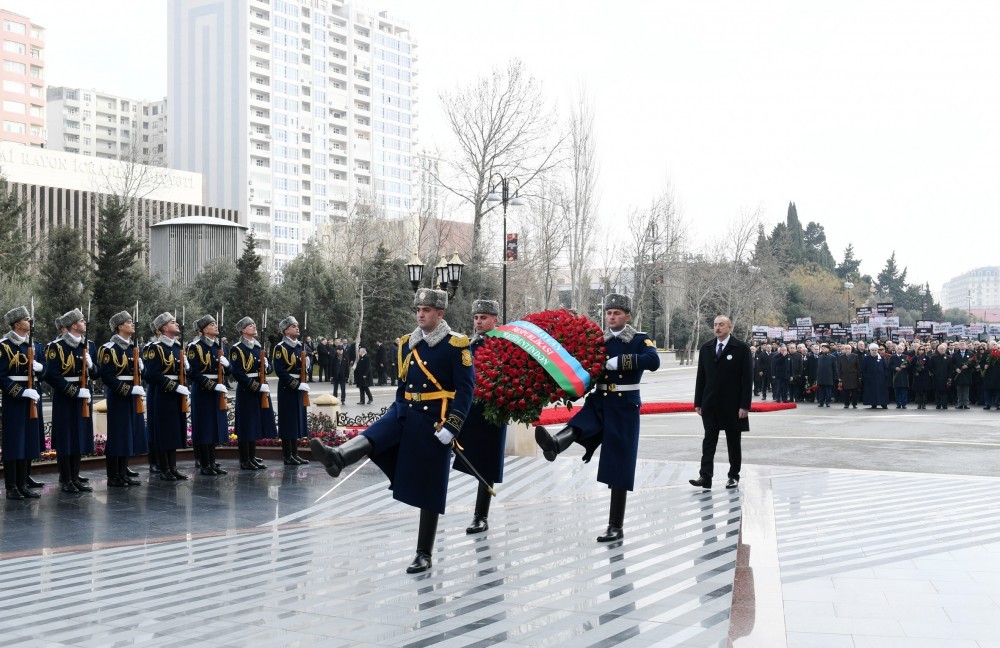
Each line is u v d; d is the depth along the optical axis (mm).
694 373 57812
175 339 13133
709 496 11062
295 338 14312
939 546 8195
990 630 5680
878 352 28391
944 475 12914
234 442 15281
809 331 47531
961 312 144125
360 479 12938
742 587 6633
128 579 7195
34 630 5707
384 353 39938
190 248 43938
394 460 7414
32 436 11477
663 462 14516
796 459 15172
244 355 13711
